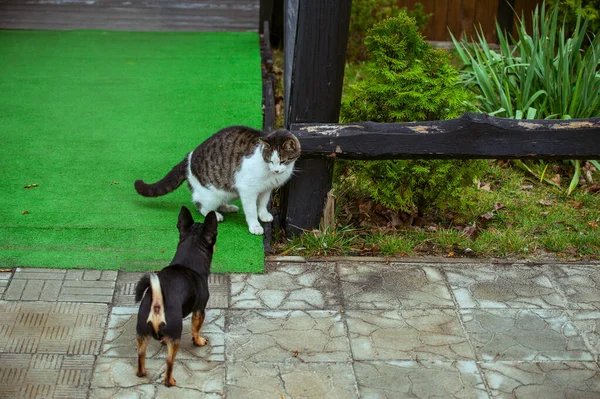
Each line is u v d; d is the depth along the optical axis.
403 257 5.33
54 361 4.03
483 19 10.93
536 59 7.24
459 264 5.27
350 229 5.66
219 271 4.96
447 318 4.62
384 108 5.65
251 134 5.30
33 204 5.63
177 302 3.73
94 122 7.35
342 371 4.08
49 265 4.87
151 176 6.27
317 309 4.65
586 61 7.16
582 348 4.38
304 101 5.09
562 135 5.05
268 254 5.27
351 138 5.05
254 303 4.67
